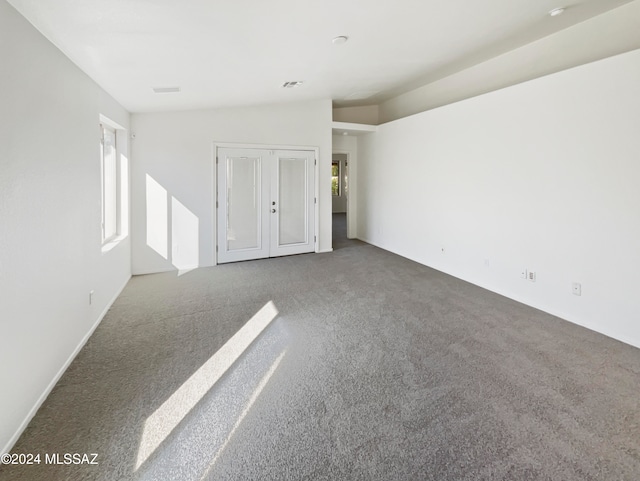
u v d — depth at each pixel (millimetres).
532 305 3623
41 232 2027
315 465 1551
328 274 4918
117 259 3941
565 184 3223
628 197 2750
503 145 3889
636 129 2674
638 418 1854
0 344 1597
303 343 2773
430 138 5156
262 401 2021
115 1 1797
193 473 1506
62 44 2248
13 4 1715
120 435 1736
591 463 1553
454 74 5051
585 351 2631
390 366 2416
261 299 3857
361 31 2943
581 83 3035
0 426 1584
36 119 1989
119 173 4504
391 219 6336
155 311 3479
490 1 2723
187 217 5172
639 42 3016
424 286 4340
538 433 1745
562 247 3281
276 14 2324
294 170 6020
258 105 5496
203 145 5184
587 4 3023
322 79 4426
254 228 5762
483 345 2734
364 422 1838
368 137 7023
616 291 2861
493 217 4078
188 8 2014
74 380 2230
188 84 3611
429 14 2809
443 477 1480
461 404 1985
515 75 4125
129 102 4082
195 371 2350
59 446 1658
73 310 2516
